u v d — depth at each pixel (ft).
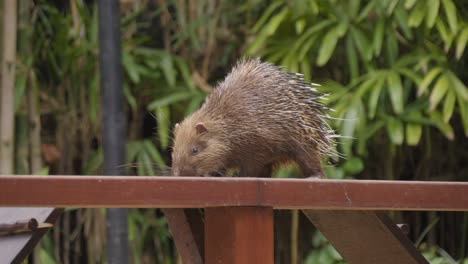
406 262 19.61
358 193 16.33
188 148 22.40
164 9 37.58
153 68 36.35
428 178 39.17
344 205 16.16
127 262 27.12
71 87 36.99
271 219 15.69
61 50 36.22
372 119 35.24
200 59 37.96
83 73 36.76
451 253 39.63
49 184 13.87
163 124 34.24
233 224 15.35
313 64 37.47
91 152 36.96
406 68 34.71
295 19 35.63
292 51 34.81
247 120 22.27
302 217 38.99
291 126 22.09
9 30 33.50
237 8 37.99
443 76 33.19
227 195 15.05
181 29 37.14
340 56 37.37
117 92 27.30
